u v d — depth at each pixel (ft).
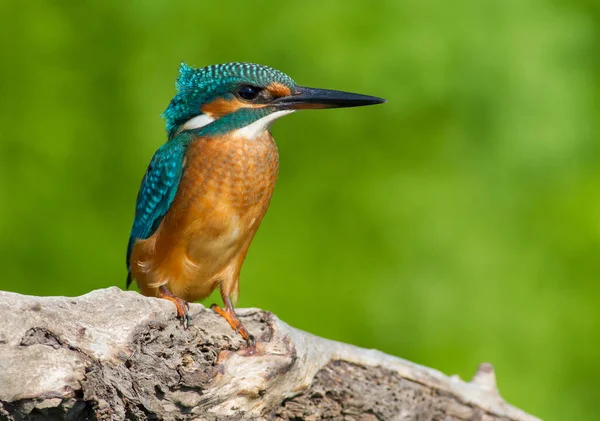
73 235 43.75
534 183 43.70
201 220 26.30
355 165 45.16
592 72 45.29
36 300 20.98
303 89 28.14
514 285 42.37
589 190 43.55
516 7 43.11
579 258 43.06
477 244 42.47
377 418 27.76
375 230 43.57
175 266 26.73
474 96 42.60
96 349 21.24
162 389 22.44
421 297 42.04
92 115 45.24
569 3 45.01
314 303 42.91
